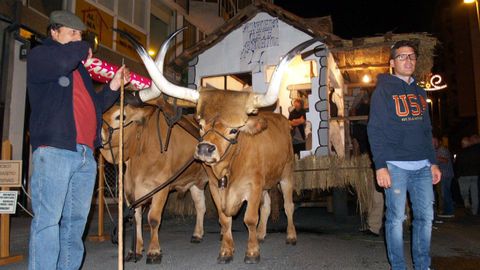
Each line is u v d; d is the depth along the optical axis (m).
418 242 4.03
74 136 3.44
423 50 8.51
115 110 5.31
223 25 10.02
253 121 5.06
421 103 4.05
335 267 5.14
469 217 10.82
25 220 8.25
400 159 3.93
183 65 10.76
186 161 5.88
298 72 10.98
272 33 9.82
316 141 8.98
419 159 3.95
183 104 5.94
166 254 5.97
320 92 9.05
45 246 3.29
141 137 5.45
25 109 9.40
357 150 9.35
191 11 17.55
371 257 5.70
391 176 3.95
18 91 9.21
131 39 5.04
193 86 10.45
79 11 10.65
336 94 10.79
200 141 5.04
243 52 10.06
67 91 3.45
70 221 3.69
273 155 5.97
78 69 3.67
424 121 4.04
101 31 11.46
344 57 9.52
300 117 9.98
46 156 3.32
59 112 3.38
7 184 5.41
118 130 5.33
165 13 15.23
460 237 7.47
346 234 7.62
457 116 39.62
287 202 6.80
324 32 8.93
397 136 3.96
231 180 5.29
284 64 5.03
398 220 3.95
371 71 10.69
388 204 4.00
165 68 10.64
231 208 5.29
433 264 5.38
